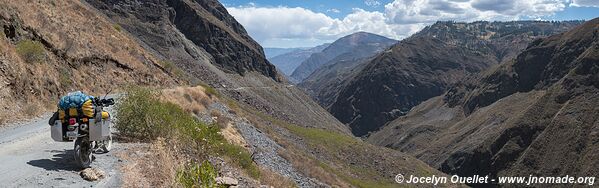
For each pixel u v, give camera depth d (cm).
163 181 909
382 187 6662
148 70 4169
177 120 1457
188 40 15650
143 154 1053
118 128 1295
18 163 927
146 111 1307
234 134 2969
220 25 18925
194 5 19162
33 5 2791
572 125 19875
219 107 3919
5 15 2188
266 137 3991
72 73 2614
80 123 860
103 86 2988
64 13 3531
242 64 17625
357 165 7962
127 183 837
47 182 794
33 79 1989
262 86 15862
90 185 795
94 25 4122
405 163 9912
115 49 3841
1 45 1878
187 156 1212
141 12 14512
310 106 18325
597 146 18038
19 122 1579
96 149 1040
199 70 12244
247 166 1744
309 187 2839
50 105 2000
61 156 1029
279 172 2739
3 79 1739
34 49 2133
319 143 8075
